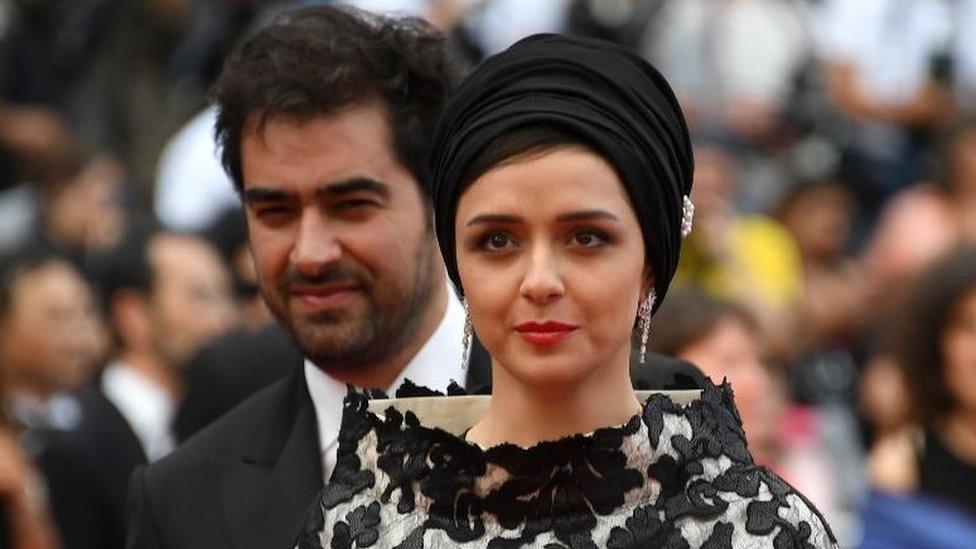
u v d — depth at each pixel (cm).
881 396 1492
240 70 814
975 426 1170
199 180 2031
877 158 2242
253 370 996
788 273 1938
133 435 1484
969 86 2317
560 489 590
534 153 580
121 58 2386
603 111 590
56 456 1451
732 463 600
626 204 587
